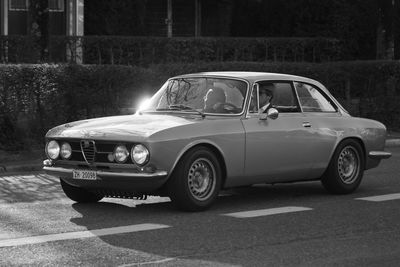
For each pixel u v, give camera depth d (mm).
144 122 10180
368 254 8125
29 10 18859
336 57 29000
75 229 9141
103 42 25000
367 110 22031
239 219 9852
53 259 7695
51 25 25516
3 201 11211
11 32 24906
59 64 16906
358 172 12156
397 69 22078
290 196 11891
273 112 10797
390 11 27062
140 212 10281
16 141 16312
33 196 11695
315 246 8438
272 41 27797
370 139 12258
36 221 9641
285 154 11055
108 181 9773
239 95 10812
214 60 26688
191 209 10148
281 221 9773
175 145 9734
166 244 8391
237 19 30547
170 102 11125
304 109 11570
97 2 27000
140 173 9570
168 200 11328
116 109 17422
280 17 29984
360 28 29594
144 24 28500
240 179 10625
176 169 9883
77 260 7664
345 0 29266
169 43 25922
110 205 10867
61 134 10258
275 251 8172
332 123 11750
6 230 9070
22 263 7531
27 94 16344
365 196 11906
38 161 15570
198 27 30062
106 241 8508
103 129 9969
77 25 25656
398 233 9164
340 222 9766
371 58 29922
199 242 8500
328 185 11922
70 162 10133
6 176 14094
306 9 29438
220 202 11227
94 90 17141
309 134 11352
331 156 11711
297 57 28391
